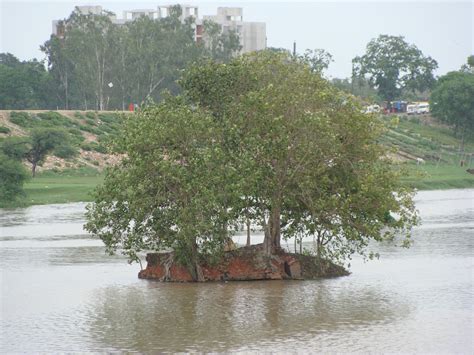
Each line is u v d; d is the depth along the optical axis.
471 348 38.34
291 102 54.03
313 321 43.41
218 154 52.25
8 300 49.47
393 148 56.09
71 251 69.25
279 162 53.69
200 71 57.66
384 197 53.47
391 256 65.38
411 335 40.59
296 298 48.91
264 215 54.97
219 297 49.25
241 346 38.94
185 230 51.19
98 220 53.94
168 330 41.91
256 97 53.75
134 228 53.84
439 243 72.12
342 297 49.25
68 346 39.38
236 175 52.06
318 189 54.16
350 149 54.94
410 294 50.03
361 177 53.97
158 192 53.16
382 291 50.94
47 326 43.16
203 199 51.56
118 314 45.47
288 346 38.88
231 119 55.53
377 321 43.38
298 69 58.31
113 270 59.84
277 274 54.84
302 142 53.53
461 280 54.62
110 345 39.44
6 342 40.12
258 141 53.12
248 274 54.75
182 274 54.75
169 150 53.84
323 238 55.97
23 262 63.53
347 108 55.47
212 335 40.88
